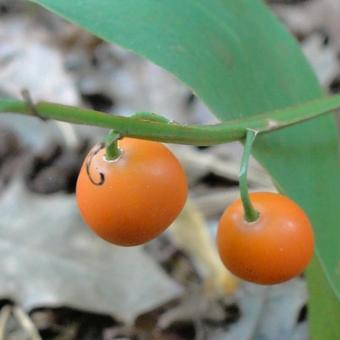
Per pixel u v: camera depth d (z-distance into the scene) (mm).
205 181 200
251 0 118
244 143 94
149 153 88
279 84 113
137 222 87
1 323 167
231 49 109
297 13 270
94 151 88
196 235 180
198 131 89
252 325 165
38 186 205
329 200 109
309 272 109
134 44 101
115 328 167
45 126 218
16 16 275
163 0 107
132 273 169
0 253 175
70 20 100
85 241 175
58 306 169
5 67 248
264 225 90
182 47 104
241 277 93
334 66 242
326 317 111
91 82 244
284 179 107
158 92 234
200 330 166
